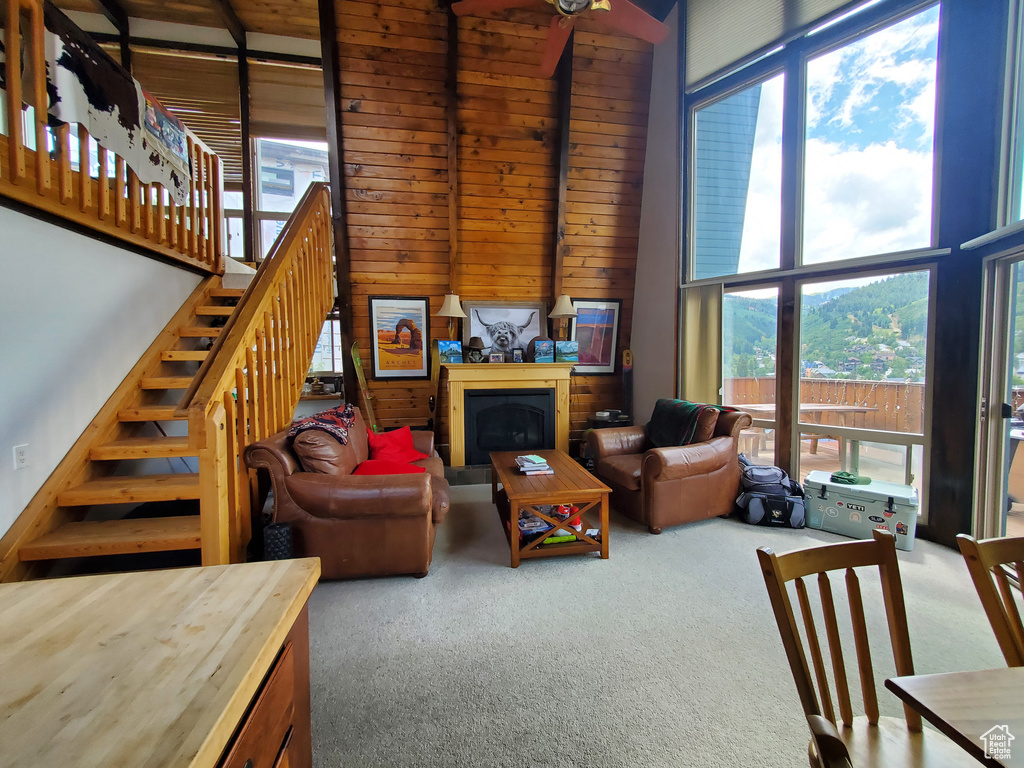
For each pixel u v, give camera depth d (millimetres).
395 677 1723
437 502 2646
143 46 4684
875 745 987
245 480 2402
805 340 3547
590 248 4801
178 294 3502
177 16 4629
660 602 2240
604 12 2375
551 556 2785
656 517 3076
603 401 5266
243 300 2607
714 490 3256
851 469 3357
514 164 4281
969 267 2676
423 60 3797
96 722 544
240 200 5160
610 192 4645
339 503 2348
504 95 4031
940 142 2762
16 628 729
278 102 5000
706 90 4051
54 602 805
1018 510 2512
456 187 4207
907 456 3035
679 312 4395
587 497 2682
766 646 1899
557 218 4488
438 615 2133
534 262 4738
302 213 3375
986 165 2604
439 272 4574
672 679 1706
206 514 1977
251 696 656
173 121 3234
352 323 4527
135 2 4441
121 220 2750
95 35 4625
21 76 2143
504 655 1846
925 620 2059
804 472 3693
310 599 2281
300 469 2545
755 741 1432
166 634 724
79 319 2539
